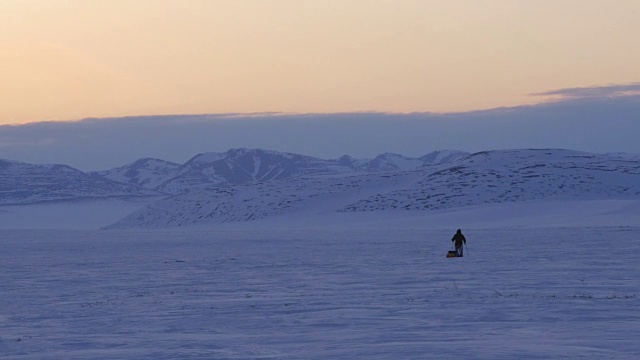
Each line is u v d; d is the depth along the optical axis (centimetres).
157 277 4150
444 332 1995
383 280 3709
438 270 4266
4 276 4316
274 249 7031
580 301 2623
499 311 2398
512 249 6162
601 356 1562
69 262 5572
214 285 3628
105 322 2406
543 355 1580
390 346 1756
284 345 1844
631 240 7275
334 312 2492
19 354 1844
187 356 1706
